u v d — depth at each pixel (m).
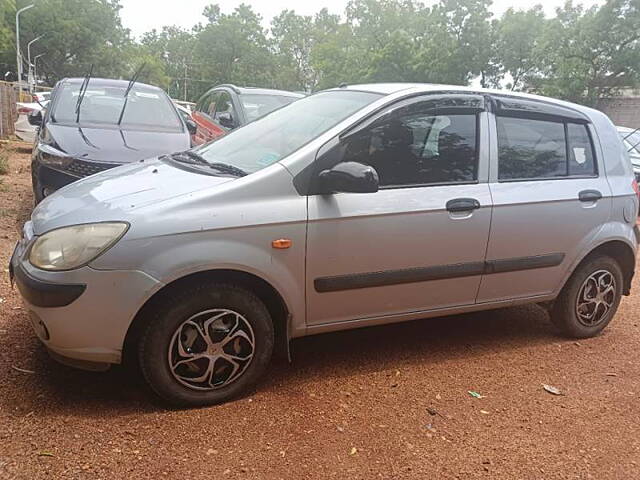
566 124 4.34
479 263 3.85
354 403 3.33
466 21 37.03
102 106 7.04
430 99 3.73
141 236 2.87
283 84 88.69
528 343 4.45
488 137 3.91
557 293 4.34
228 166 3.52
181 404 3.11
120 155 5.88
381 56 40.91
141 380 3.25
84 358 2.93
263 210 3.13
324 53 62.31
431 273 3.69
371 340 4.26
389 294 3.61
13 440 2.71
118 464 2.62
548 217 4.07
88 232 2.88
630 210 4.54
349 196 3.37
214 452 2.77
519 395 3.59
